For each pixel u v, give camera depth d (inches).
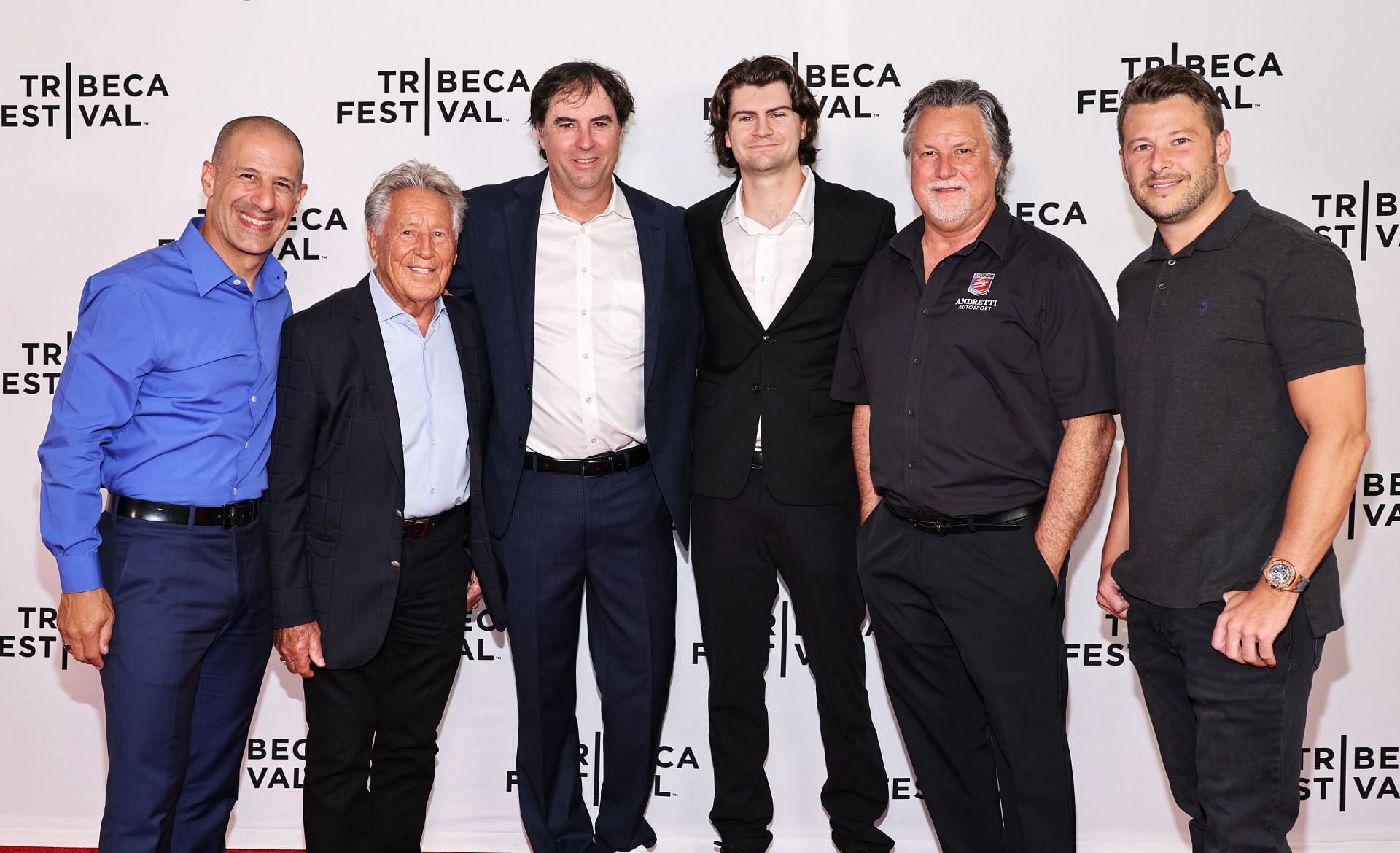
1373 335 102.5
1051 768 81.7
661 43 103.4
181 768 79.3
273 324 82.0
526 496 91.9
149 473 76.5
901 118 103.0
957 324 80.7
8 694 109.3
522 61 103.9
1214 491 70.1
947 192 79.0
